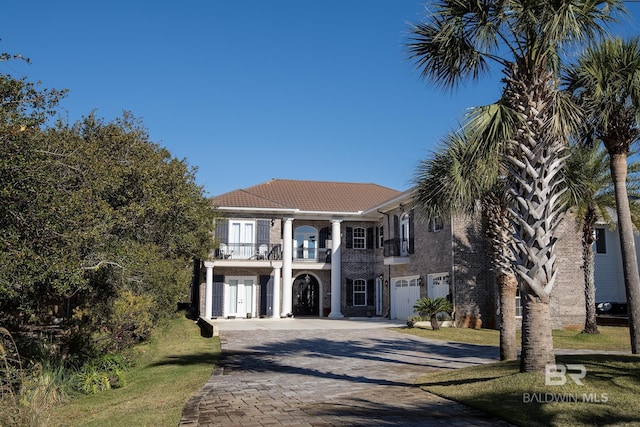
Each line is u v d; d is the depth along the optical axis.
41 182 8.83
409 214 29.98
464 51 10.59
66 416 9.35
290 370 13.44
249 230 32.84
